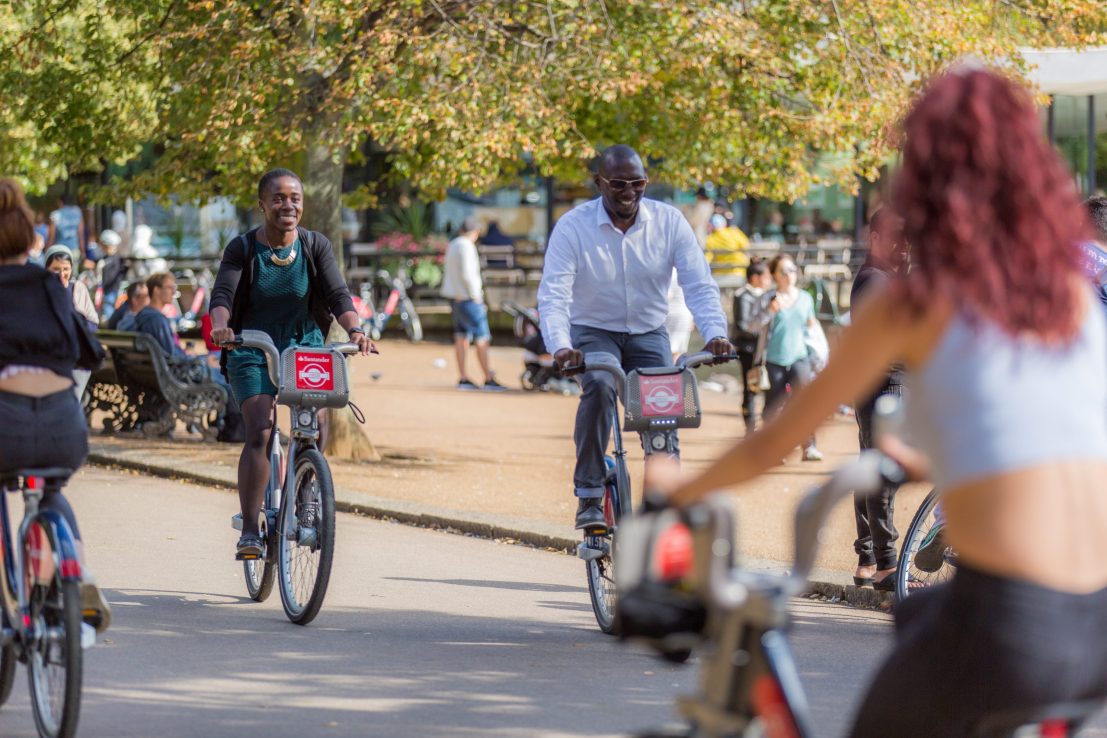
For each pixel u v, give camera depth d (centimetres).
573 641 1420
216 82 2512
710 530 542
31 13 2812
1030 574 528
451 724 1115
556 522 2089
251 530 1538
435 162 2448
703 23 2427
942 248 532
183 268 5925
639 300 1454
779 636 565
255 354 1546
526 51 2511
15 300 1023
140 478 2534
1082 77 2656
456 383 4334
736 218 6538
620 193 1423
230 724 1105
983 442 531
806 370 2834
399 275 5962
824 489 534
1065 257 537
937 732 555
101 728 1088
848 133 2597
